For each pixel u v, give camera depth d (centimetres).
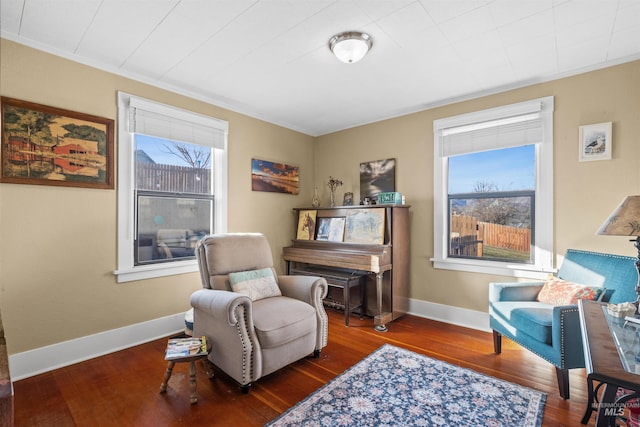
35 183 217
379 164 380
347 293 317
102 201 250
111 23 195
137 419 168
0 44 204
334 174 428
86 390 196
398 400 184
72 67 234
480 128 306
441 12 182
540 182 273
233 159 346
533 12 181
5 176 205
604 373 97
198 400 186
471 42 214
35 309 218
